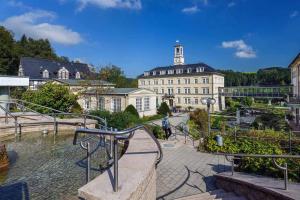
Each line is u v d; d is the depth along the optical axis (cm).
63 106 2311
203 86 5956
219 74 5978
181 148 1273
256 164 724
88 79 3700
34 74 5556
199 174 864
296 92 3056
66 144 899
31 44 7456
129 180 357
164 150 1222
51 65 5972
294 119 2483
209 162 1023
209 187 741
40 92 2269
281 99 4756
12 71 5812
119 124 1530
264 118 2347
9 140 966
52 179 564
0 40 5266
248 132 1344
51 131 1147
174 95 6462
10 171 618
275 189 510
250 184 572
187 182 784
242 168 768
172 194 687
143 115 3406
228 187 675
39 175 591
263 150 1030
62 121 1177
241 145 1127
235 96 5328
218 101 5744
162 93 6725
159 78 6781
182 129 1772
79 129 387
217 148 1172
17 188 520
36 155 757
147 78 7025
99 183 345
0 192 501
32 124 1123
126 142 642
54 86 2352
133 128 400
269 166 689
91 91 3444
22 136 1039
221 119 3033
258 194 549
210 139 1244
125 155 496
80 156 743
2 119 1194
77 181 553
